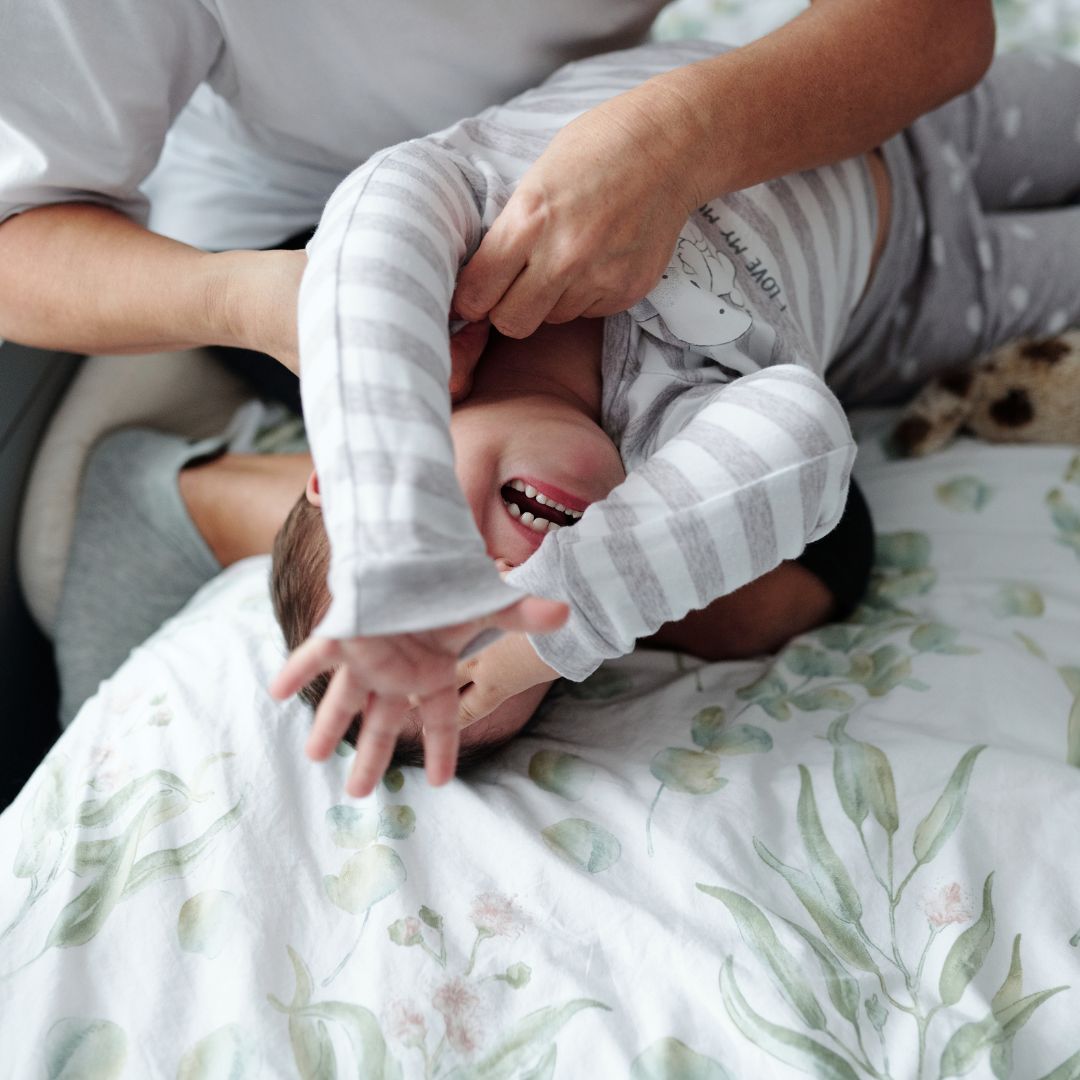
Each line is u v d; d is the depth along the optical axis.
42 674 1.13
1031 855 0.70
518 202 0.68
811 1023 0.61
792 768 0.77
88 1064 0.61
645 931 0.66
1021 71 1.18
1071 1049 0.61
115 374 1.17
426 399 0.56
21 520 1.09
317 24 0.85
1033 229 1.12
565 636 0.65
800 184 0.87
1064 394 1.05
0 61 0.76
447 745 0.53
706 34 1.44
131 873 0.69
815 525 0.66
